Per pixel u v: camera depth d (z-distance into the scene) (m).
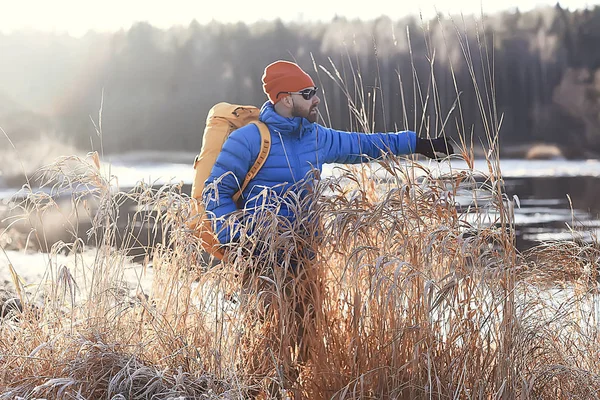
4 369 3.32
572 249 4.06
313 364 3.41
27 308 3.73
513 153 51.72
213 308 3.50
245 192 3.75
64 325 3.56
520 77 59.94
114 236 3.81
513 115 58.66
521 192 20.38
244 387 3.20
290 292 3.49
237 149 3.66
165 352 3.40
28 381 3.29
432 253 3.31
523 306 3.41
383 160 3.61
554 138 56.72
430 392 3.01
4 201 3.84
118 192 3.84
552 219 13.16
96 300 3.58
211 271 3.49
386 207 3.35
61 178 3.79
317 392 3.39
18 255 6.98
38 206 3.82
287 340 3.34
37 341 3.49
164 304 3.66
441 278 3.29
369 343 3.37
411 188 3.46
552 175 30.30
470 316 3.28
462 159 3.72
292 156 3.77
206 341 3.42
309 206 3.48
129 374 3.14
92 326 3.43
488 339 3.26
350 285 3.55
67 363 3.27
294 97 3.75
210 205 3.62
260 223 3.40
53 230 10.80
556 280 3.93
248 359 3.45
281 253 3.50
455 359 3.26
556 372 3.33
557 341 3.49
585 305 3.90
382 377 3.26
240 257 3.38
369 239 3.48
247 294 3.38
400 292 3.18
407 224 3.38
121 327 3.52
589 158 49.91
